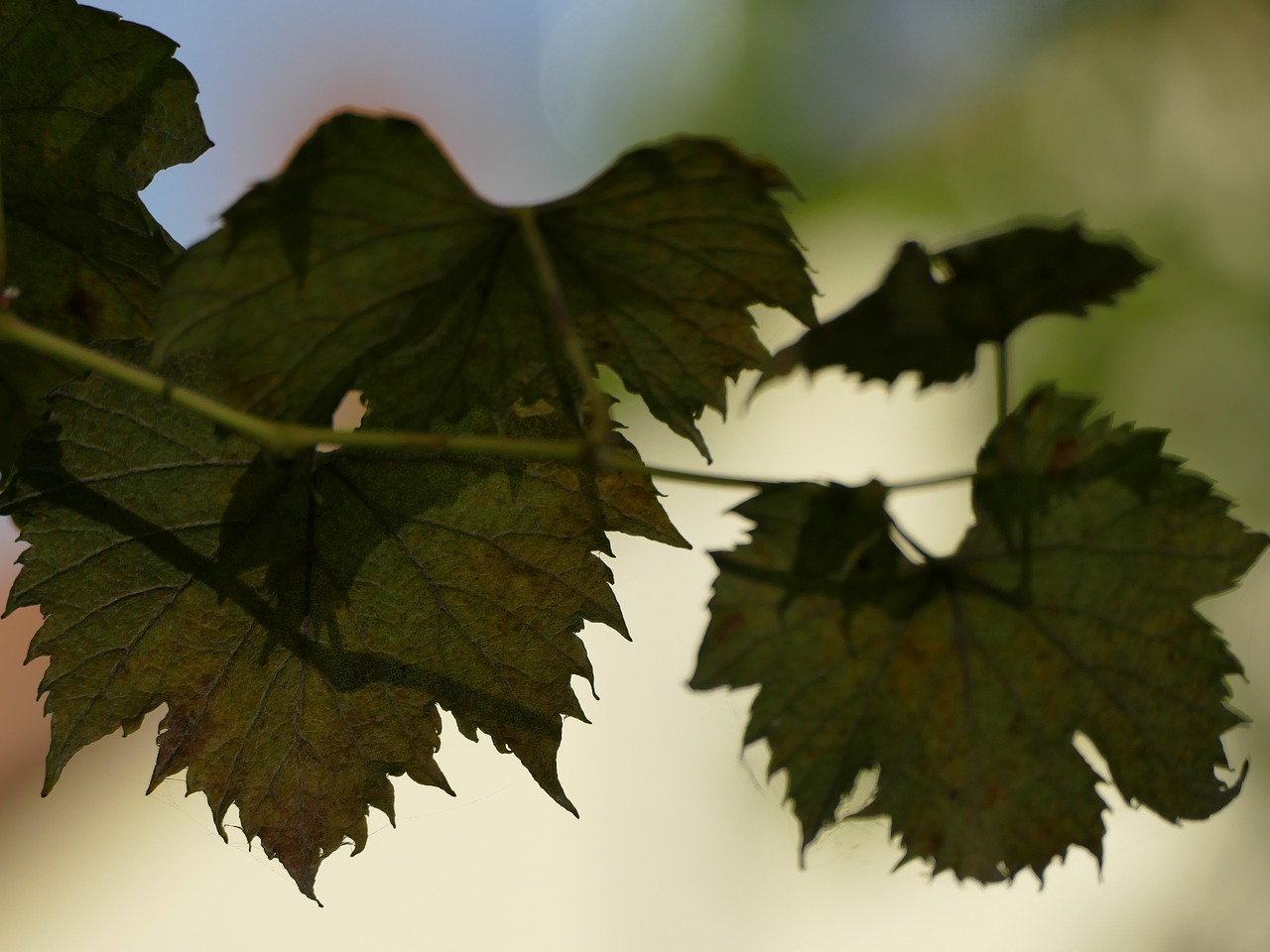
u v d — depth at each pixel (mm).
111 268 814
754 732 771
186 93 810
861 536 770
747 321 778
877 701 773
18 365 821
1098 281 765
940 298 764
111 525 798
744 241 770
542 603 802
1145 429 771
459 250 768
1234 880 1248
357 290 768
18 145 804
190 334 764
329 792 808
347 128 751
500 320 780
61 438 796
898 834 777
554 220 767
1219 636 774
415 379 783
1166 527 771
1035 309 769
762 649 770
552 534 800
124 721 802
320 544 802
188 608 801
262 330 769
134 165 810
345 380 779
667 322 779
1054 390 771
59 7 798
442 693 806
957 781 777
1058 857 778
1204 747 777
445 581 803
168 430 797
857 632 771
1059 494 772
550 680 804
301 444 770
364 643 805
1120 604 773
